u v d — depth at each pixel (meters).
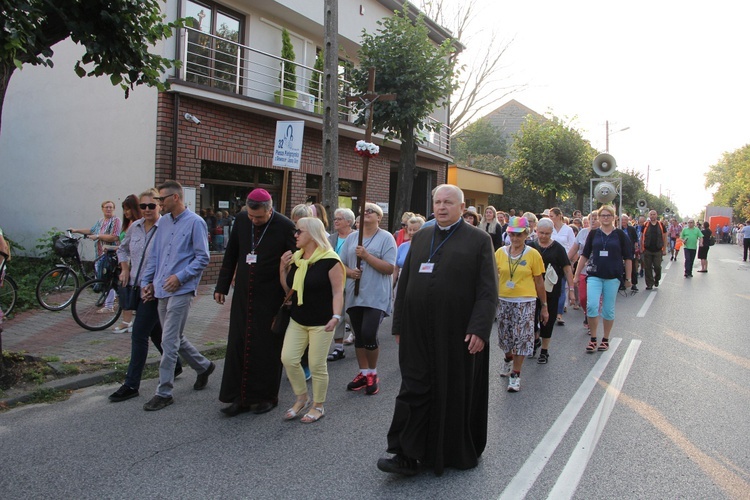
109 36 5.56
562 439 4.29
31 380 5.30
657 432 4.43
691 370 6.33
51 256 12.44
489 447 4.12
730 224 59.53
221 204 12.34
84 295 7.47
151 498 3.32
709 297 12.76
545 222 6.63
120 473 3.64
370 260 5.41
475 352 3.50
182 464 3.78
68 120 12.55
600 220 7.28
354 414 4.80
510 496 3.37
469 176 25.95
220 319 8.55
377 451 4.02
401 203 12.41
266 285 4.76
